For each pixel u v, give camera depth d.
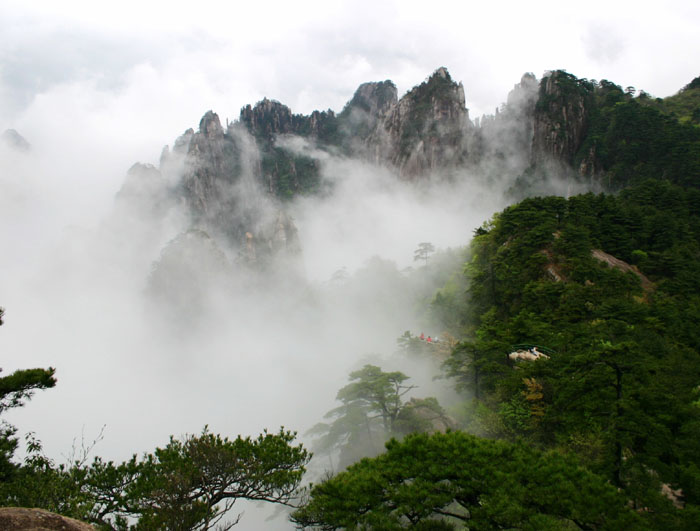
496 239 90.88
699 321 57.66
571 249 73.06
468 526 18.62
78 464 19.97
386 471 20.64
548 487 19.33
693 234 89.12
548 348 51.22
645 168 148.62
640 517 18.42
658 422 25.80
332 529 19.86
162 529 17.12
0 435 21.52
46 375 22.11
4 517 12.04
